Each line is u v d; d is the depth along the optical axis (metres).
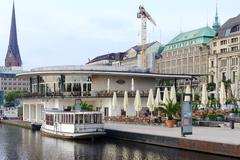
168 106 50.81
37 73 81.12
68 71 77.69
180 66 194.75
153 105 59.16
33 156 38.53
